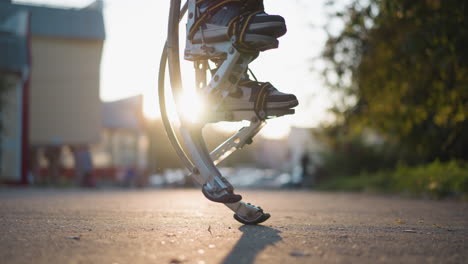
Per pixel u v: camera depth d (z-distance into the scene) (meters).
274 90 2.35
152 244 1.98
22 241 2.03
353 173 20.09
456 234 2.51
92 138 30.36
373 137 20.75
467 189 7.98
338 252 1.84
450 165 9.31
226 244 1.99
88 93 30.47
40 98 29.58
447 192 8.20
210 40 2.39
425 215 4.03
